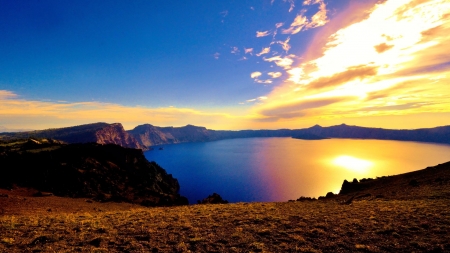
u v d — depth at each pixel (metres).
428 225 15.49
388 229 15.04
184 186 178.50
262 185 178.50
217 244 13.19
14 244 13.20
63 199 50.72
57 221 19.88
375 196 36.25
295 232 15.42
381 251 11.99
